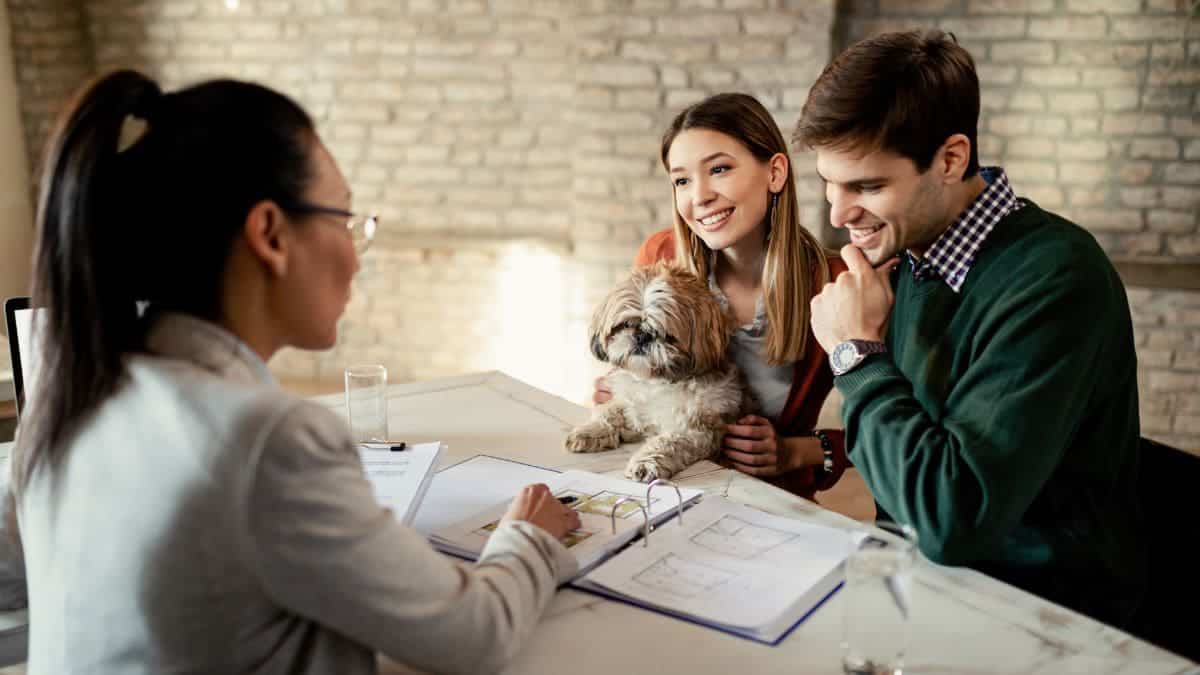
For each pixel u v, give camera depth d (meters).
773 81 3.63
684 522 1.28
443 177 4.16
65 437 0.82
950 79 1.20
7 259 4.10
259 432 0.75
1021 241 1.25
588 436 1.66
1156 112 3.54
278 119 0.83
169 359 0.81
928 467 1.17
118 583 0.77
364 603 0.79
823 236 3.76
